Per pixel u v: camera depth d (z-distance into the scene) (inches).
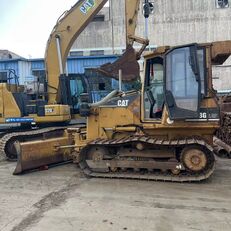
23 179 325.1
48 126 459.8
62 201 257.6
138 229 205.6
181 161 300.7
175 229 204.5
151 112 318.0
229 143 431.2
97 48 1382.9
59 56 480.1
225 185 289.7
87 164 326.3
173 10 1359.5
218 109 293.3
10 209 243.4
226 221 215.0
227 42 295.4
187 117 295.3
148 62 318.3
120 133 335.0
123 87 407.5
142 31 1363.2
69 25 482.0
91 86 488.1
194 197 260.7
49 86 479.8
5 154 422.0
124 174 316.2
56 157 373.1
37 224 216.1
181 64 296.8
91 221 219.0
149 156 313.4
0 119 444.5
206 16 1354.6
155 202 251.1
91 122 342.0
